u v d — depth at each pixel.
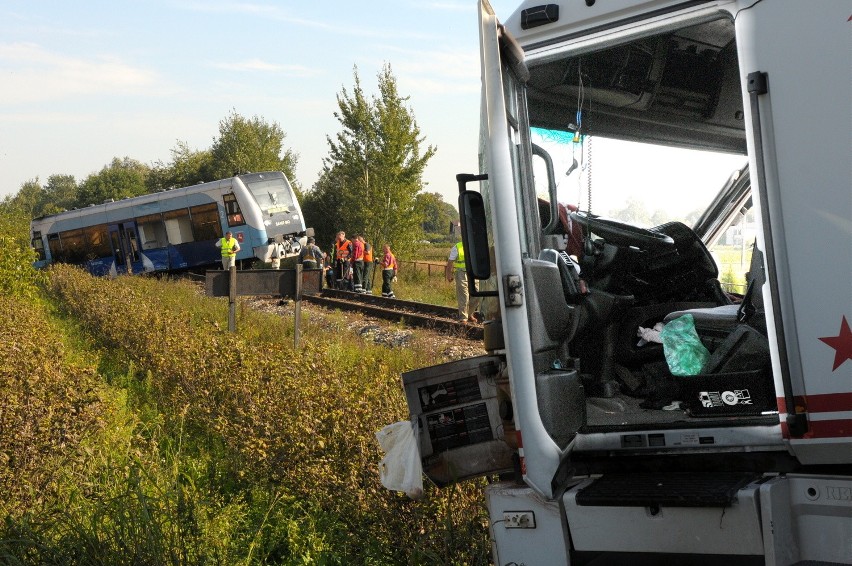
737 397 4.01
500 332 4.33
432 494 5.16
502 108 3.90
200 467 7.08
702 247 5.73
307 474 5.93
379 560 5.31
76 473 6.25
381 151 40.53
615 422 4.40
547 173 4.96
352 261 29.14
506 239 3.86
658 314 5.36
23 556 5.00
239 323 16.20
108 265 36.69
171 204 35.22
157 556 4.83
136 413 9.15
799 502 3.56
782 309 3.44
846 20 3.30
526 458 3.86
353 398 6.68
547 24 4.26
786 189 3.44
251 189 34.16
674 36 4.96
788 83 3.44
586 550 3.85
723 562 3.60
